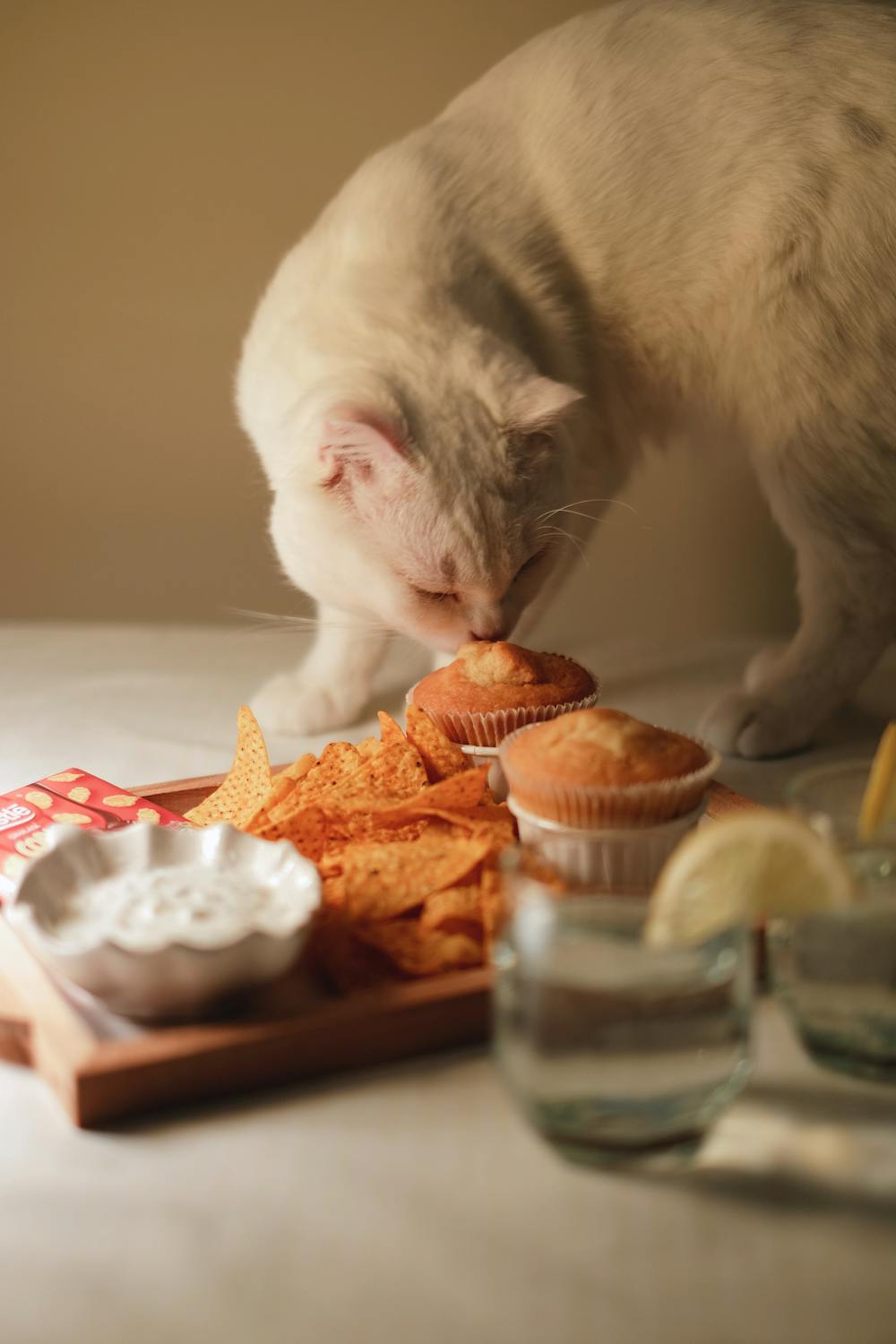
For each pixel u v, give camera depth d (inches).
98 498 46.7
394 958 19.2
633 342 32.6
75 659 37.7
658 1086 16.0
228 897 19.2
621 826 20.5
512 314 30.5
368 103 43.4
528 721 24.5
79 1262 15.8
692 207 30.9
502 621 28.6
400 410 27.1
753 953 18.3
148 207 43.6
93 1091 17.6
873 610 32.1
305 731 32.2
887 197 29.9
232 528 47.1
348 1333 14.9
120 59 42.1
